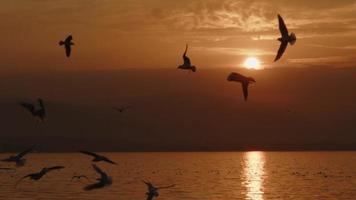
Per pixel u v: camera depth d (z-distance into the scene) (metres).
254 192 98.62
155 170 173.38
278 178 134.38
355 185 111.56
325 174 150.25
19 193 96.12
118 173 154.38
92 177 136.00
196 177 138.12
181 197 89.44
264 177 138.75
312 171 167.12
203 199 86.94
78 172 156.75
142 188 102.81
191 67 31.25
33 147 30.69
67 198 87.81
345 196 91.56
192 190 101.06
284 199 88.06
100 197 88.75
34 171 157.25
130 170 172.75
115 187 104.31
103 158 26.12
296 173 156.00
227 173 157.25
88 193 94.38
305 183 118.25
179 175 146.25
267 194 95.31
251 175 147.75
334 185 112.12
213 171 167.88
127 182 117.12
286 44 20.56
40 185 110.62
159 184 114.31
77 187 105.56
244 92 21.98
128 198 86.88
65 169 173.12
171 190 100.94
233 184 115.62
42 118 27.27
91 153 26.31
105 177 25.44
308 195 93.56
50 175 141.38
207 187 107.88
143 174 149.75
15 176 136.00
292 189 104.06
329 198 89.00
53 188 104.00
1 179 126.38
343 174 149.38
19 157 29.58
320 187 107.81
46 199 87.00
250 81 22.20
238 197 90.62
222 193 96.44
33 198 88.88
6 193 96.19
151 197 37.31
